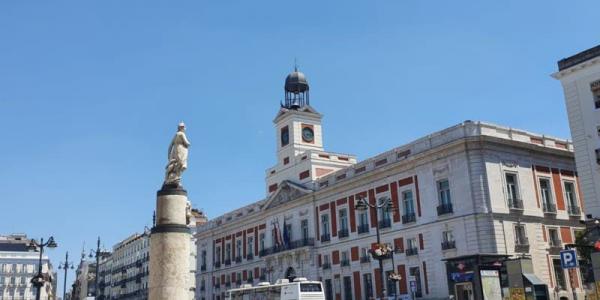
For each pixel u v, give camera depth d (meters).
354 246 50.62
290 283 41.12
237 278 69.25
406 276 44.75
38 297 36.69
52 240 38.38
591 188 34.34
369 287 48.28
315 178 58.69
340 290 51.31
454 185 41.97
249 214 67.75
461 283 25.94
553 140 46.16
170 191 17.59
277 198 62.62
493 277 25.55
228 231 73.50
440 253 42.16
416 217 44.75
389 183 47.97
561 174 45.91
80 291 137.00
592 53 35.09
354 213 51.22
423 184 44.56
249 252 67.94
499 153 42.19
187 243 17.30
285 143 65.31
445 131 43.38
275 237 61.72
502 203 40.94
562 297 40.97
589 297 23.23
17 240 114.25
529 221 41.97
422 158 44.59
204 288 76.81
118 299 114.94
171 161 18.02
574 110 35.84
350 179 51.50
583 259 37.97
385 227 47.59
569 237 44.28
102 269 135.50
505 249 39.66
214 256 76.19
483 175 40.78
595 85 34.84
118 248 121.81
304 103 68.75
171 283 16.64
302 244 56.56
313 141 65.12
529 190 43.03
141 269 101.12
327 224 54.75
